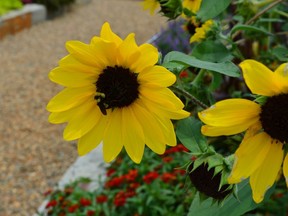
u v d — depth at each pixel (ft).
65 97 1.00
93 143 1.02
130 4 12.51
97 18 10.94
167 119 0.96
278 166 0.90
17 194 4.55
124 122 0.99
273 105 0.87
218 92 3.08
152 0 1.33
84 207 3.45
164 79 0.94
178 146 3.61
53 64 7.77
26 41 8.86
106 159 1.01
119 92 0.97
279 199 2.95
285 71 0.78
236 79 3.02
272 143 0.90
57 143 5.35
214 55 1.23
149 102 0.98
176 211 3.12
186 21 1.58
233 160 0.92
